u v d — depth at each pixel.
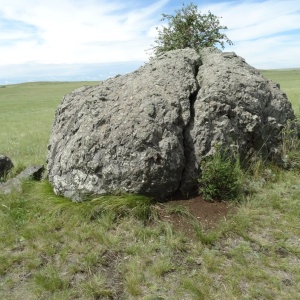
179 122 5.67
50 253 4.30
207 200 5.36
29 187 6.34
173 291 3.54
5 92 79.00
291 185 5.91
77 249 4.33
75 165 5.52
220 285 3.60
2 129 20.22
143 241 4.47
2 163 7.83
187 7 12.09
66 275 3.87
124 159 5.21
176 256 4.13
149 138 5.18
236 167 5.48
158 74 6.38
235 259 4.02
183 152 5.50
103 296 3.53
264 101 6.60
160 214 5.05
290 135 6.82
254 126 6.11
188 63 6.91
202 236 4.40
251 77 6.65
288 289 3.50
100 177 5.36
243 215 4.87
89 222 4.99
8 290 3.69
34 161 9.14
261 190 5.71
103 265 4.04
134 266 3.94
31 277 3.90
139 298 3.48
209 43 11.98
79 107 6.24
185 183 5.50
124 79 6.82
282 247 4.20
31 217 5.23
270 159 6.62
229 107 5.92
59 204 5.38
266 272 3.77
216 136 5.72
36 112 32.47
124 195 5.21
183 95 5.91
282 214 4.97
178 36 12.02
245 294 3.44
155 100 5.66
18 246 4.52
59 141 6.20
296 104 15.69
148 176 5.11
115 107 5.79
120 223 4.86
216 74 6.45
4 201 5.81
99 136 5.43
